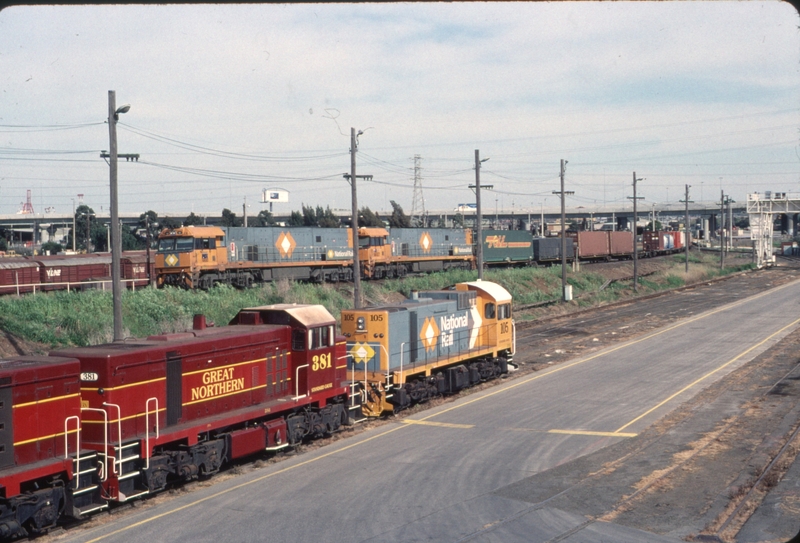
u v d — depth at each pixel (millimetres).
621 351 36000
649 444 19016
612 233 92312
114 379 14555
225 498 15273
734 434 19734
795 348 35531
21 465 12781
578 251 84250
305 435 19875
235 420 17125
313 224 116062
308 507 14570
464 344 28312
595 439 19797
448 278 57688
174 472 15688
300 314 20016
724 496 14781
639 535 12812
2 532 12102
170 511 14484
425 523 13531
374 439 20484
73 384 13828
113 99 22609
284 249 48969
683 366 31406
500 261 72562
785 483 15414
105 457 13977
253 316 20016
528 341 40438
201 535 13102
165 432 15375
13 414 12688
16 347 27750
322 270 51375
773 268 103062
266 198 147000
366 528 13320
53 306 31984
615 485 15680
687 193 90438
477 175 45969
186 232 42312
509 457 18188
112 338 29734
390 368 23625
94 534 13258
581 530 13070
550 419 22359
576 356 34938
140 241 106000
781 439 19062
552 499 14828
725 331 42500
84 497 13922
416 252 60938
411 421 22750
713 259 112812
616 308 57906
